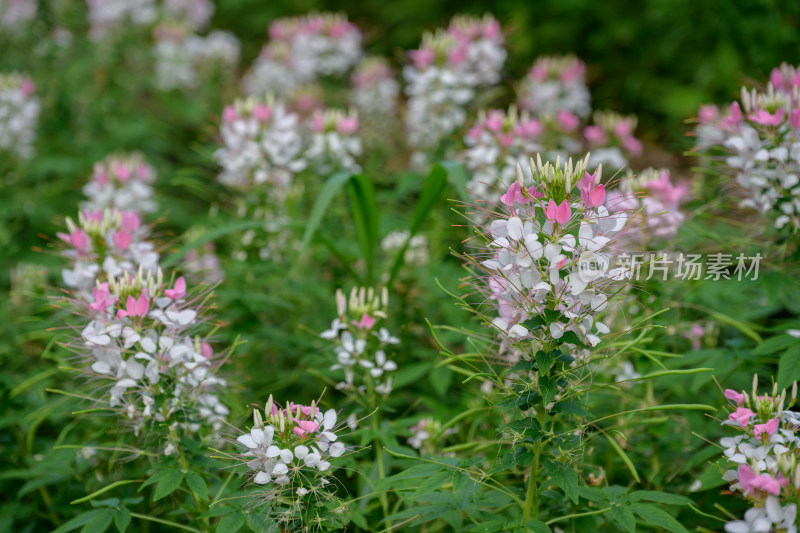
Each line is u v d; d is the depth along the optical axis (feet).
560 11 25.05
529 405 6.36
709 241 10.09
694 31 22.80
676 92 21.94
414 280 10.96
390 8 27.86
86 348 7.25
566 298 5.94
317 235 10.14
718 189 9.84
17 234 15.08
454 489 6.18
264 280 10.98
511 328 5.99
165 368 6.86
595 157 12.45
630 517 6.20
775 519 5.44
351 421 7.68
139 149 19.16
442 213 12.27
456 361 10.32
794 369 7.38
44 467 8.52
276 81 19.04
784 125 8.13
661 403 8.80
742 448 6.22
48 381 9.82
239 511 6.37
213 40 22.89
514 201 6.00
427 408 10.57
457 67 12.90
